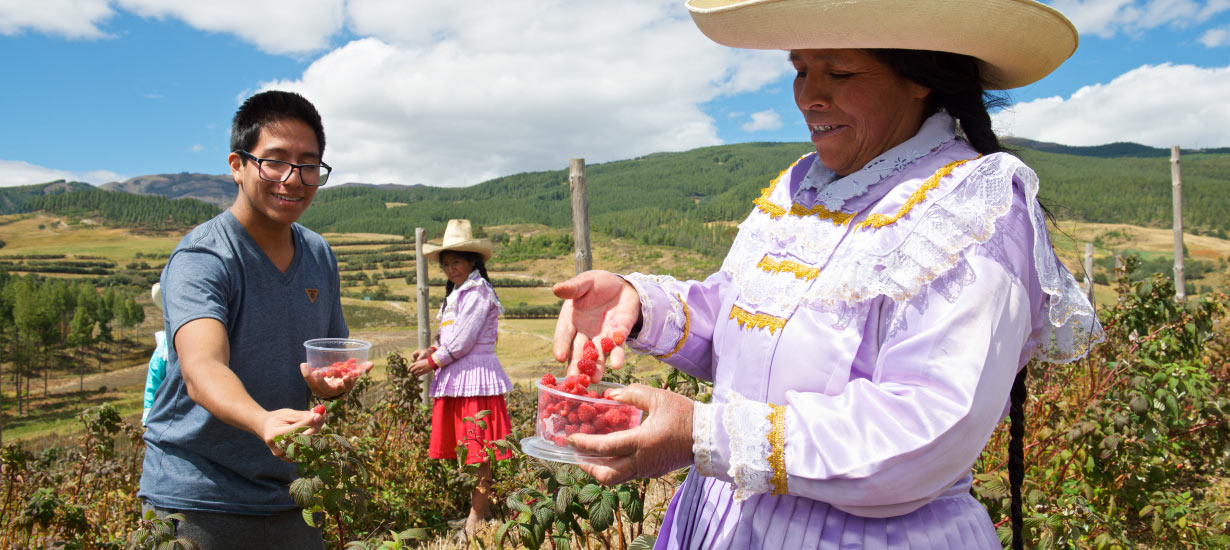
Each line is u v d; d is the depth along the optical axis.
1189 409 4.53
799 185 1.51
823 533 1.24
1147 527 3.86
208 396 1.91
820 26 1.16
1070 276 1.27
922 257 1.12
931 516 1.23
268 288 2.29
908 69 1.23
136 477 5.26
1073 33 1.20
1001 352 1.06
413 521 4.72
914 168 1.24
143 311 126.94
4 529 4.25
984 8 1.10
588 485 2.28
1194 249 63.88
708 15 1.31
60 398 79.12
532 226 172.25
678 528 1.54
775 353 1.29
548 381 1.34
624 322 1.56
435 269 136.75
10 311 94.38
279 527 2.32
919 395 1.03
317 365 2.30
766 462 1.06
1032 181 1.17
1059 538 2.61
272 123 2.20
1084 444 3.75
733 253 1.56
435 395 4.81
